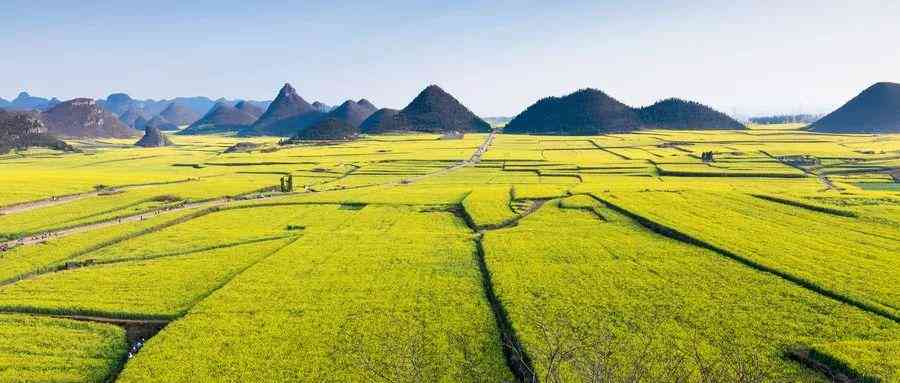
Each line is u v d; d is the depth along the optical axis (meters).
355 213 97.44
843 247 63.62
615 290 51.25
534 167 171.38
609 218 85.38
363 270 59.44
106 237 76.75
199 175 159.75
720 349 38.34
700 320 43.62
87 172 161.75
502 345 40.97
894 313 43.56
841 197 94.88
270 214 98.12
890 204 88.69
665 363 35.78
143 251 70.06
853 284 50.38
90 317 47.84
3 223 86.12
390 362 37.78
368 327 43.88
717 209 87.44
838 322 42.69
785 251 62.22
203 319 45.53
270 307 48.16
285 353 39.62
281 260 63.16
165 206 105.62
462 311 47.38
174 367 37.47
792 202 91.06
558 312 46.00
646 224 80.62
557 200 102.88
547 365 36.25
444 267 60.84
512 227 82.94
